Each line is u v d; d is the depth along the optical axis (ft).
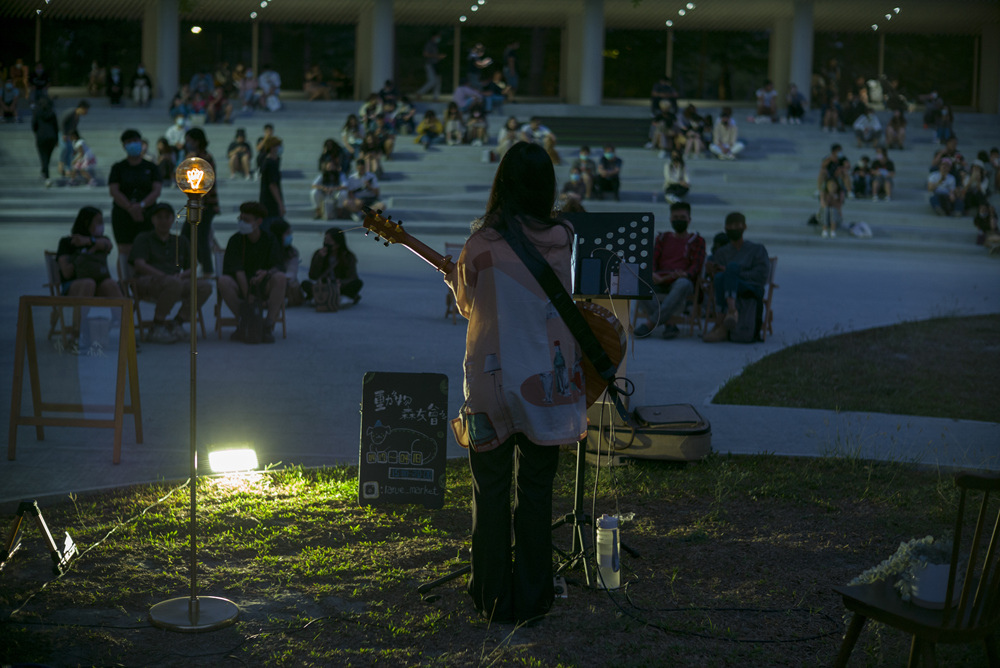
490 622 13.74
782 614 14.11
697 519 17.90
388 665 12.55
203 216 42.06
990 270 60.29
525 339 13.37
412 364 29.89
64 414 21.71
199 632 13.28
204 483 19.20
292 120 91.81
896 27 113.39
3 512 17.57
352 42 112.57
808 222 72.13
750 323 34.55
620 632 13.51
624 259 18.54
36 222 67.97
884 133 93.81
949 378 30.09
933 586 11.09
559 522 15.65
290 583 14.98
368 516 17.84
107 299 20.75
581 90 105.70
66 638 13.03
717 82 116.88
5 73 100.99
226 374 28.02
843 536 17.19
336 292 38.40
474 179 81.82
